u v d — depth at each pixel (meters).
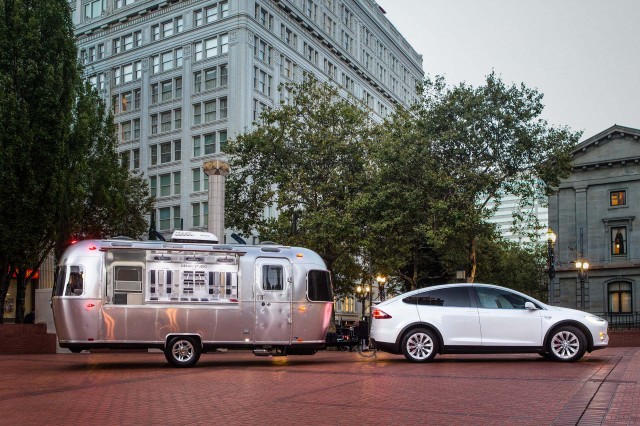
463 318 16.95
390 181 38.38
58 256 31.67
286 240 40.72
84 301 17.17
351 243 40.22
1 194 27.70
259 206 42.75
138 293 17.52
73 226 31.62
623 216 49.62
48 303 26.94
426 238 38.25
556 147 36.41
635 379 12.37
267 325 18.30
